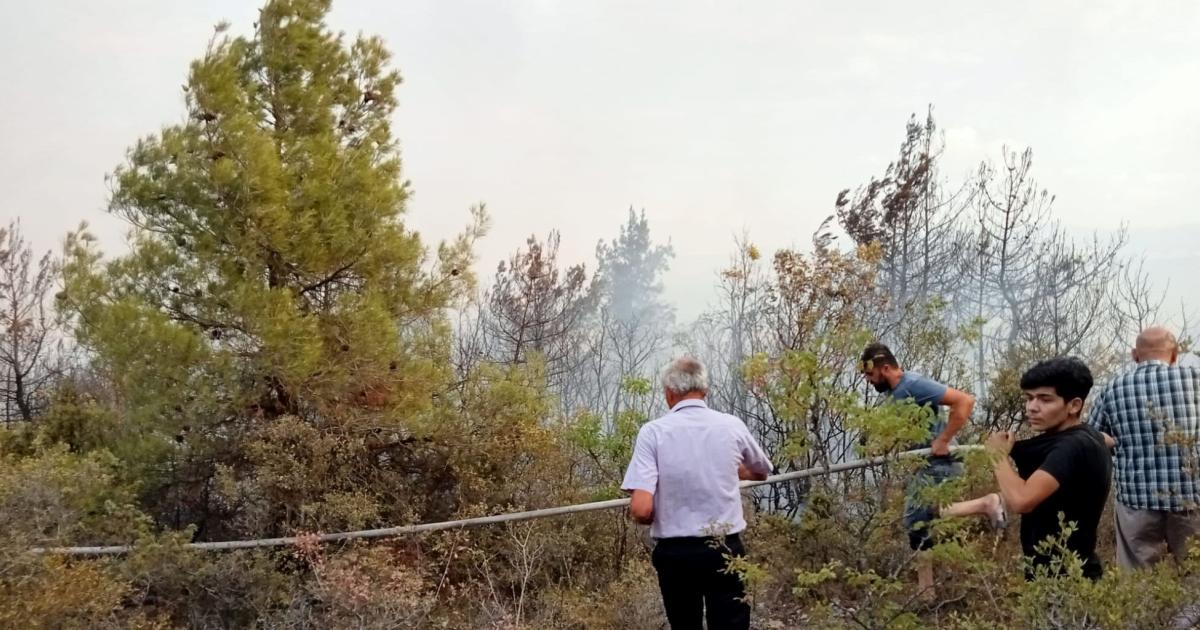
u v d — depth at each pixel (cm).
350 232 696
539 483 693
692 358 449
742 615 405
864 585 316
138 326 638
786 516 396
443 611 569
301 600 520
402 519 652
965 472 327
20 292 1012
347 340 684
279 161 678
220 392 664
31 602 408
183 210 678
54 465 521
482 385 751
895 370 487
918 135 1194
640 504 414
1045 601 298
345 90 768
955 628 336
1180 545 465
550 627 549
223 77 657
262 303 646
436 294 761
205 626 521
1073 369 380
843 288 748
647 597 552
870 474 371
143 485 662
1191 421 466
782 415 344
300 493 625
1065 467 364
